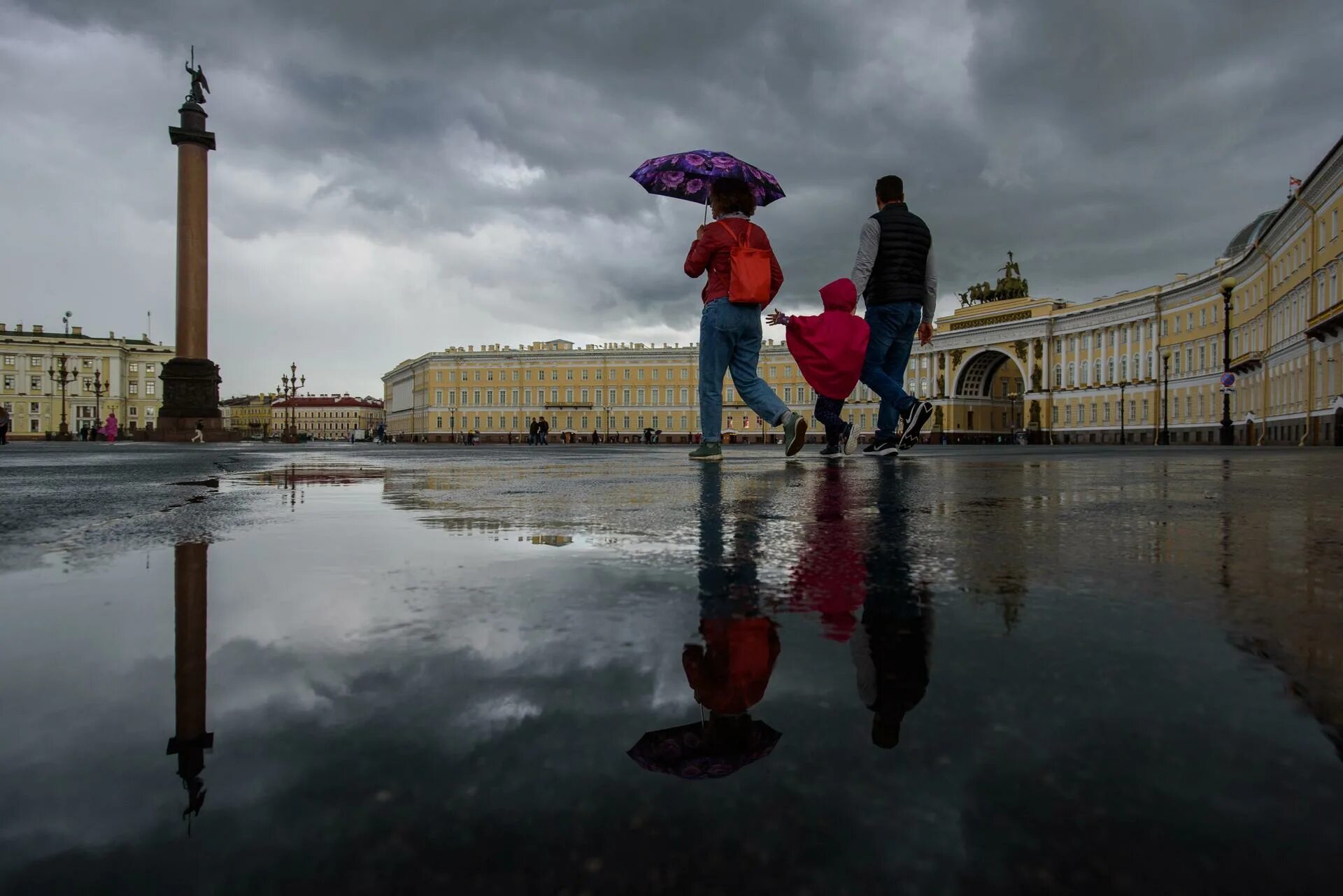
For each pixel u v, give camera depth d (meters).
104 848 0.39
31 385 83.06
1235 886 0.34
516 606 0.98
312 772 0.48
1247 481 3.68
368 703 0.62
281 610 0.97
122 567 1.31
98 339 85.94
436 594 1.06
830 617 0.91
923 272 6.21
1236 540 1.61
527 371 86.38
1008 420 75.31
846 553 1.43
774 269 5.59
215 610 0.97
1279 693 0.62
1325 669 0.70
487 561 1.35
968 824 0.40
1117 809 0.42
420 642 0.81
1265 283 40.16
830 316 5.74
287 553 1.46
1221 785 0.45
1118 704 0.60
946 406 70.56
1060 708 0.59
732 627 0.87
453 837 0.40
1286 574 1.20
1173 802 0.43
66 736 0.54
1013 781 0.46
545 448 16.42
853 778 0.46
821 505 2.43
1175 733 0.54
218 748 0.53
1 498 2.79
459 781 0.47
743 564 1.31
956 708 0.59
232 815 0.42
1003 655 0.74
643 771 0.48
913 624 0.87
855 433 6.05
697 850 0.38
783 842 0.39
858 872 0.35
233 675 0.70
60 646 0.80
